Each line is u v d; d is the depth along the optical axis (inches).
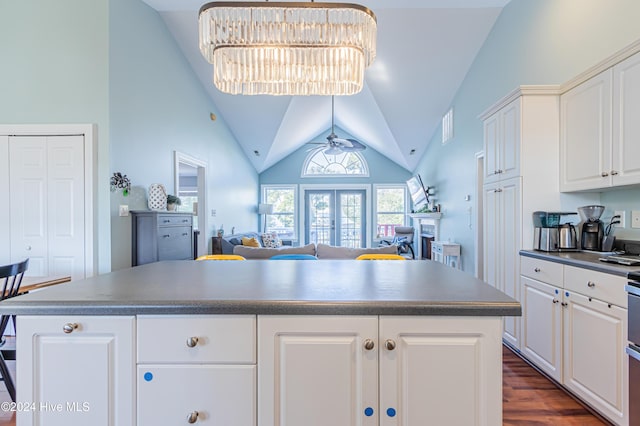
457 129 194.2
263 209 315.6
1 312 45.3
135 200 127.6
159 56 143.7
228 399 45.6
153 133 139.4
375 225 345.4
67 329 45.3
